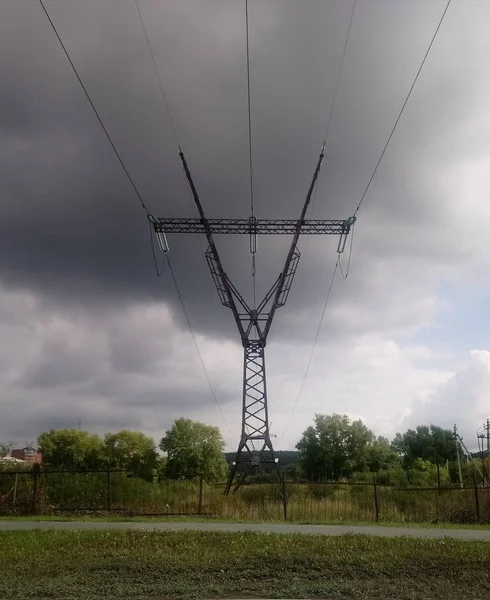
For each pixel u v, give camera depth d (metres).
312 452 81.88
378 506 27.17
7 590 10.30
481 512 26.17
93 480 29.88
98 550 14.81
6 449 40.03
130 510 26.88
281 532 19.45
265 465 34.84
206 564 12.77
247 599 10.10
